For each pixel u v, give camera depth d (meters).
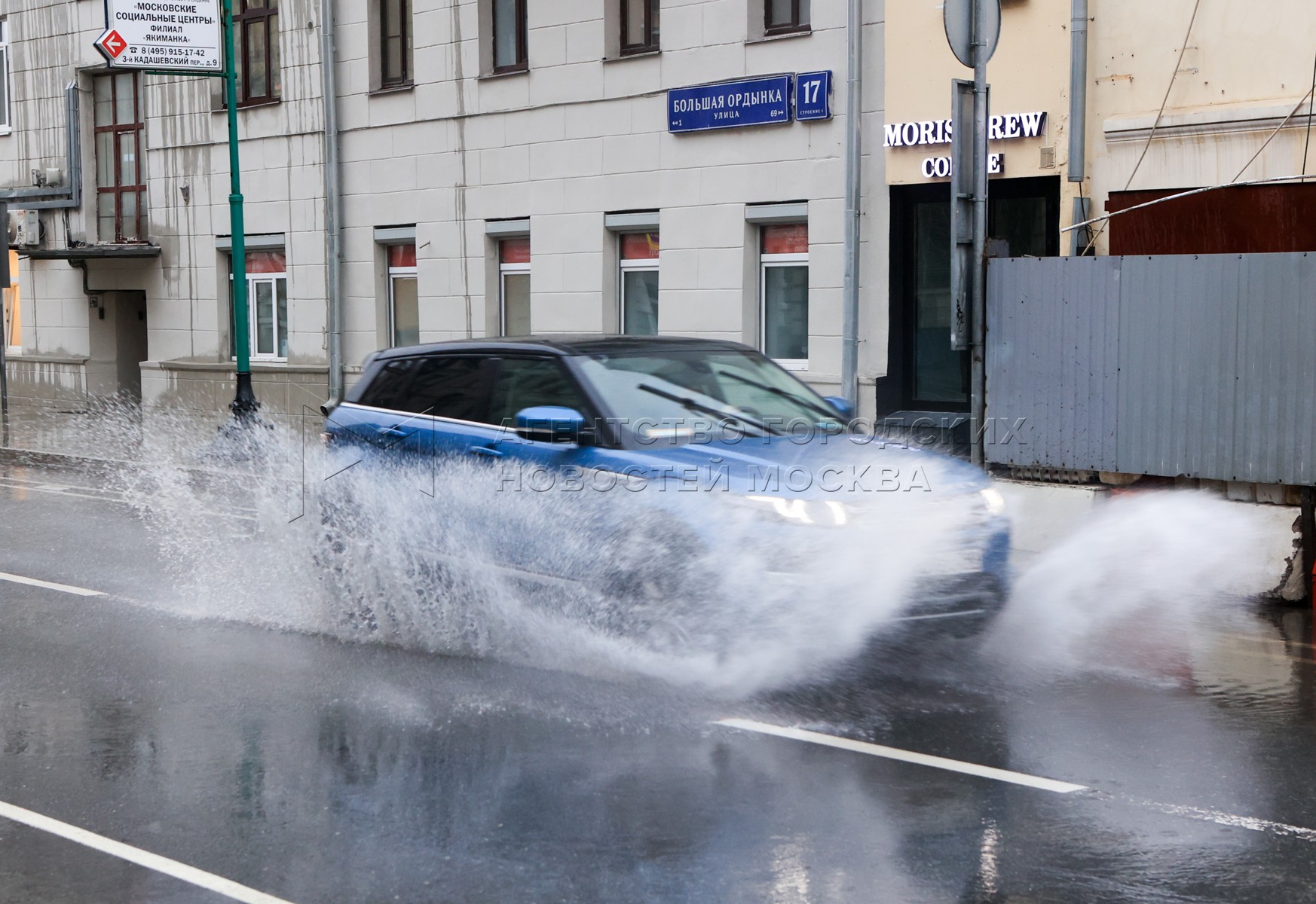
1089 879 4.66
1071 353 11.38
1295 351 10.18
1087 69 13.15
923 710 6.76
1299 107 11.68
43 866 4.91
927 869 4.76
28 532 12.97
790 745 6.20
